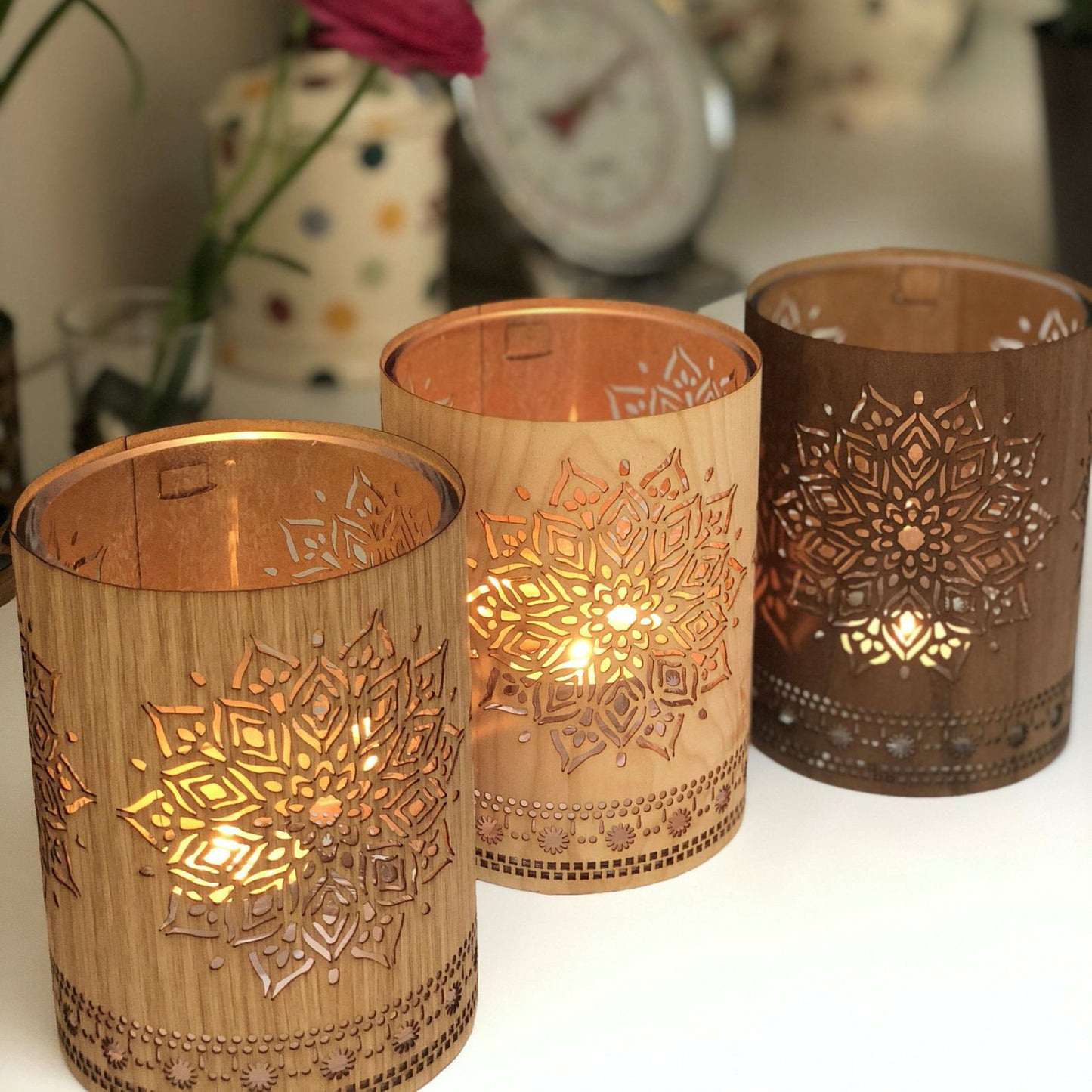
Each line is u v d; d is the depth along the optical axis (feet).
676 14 4.09
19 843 1.93
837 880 1.90
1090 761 2.13
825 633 1.99
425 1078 1.58
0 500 2.47
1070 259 3.58
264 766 1.38
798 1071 1.61
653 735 1.81
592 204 3.56
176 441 1.66
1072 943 1.80
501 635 1.75
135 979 1.46
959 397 1.82
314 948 1.45
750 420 1.77
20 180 2.97
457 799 1.54
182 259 3.39
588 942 1.79
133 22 3.12
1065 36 3.43
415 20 2.37
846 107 4.47
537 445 1.66
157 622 1.33
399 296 3.17
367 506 1.70
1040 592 1.97
